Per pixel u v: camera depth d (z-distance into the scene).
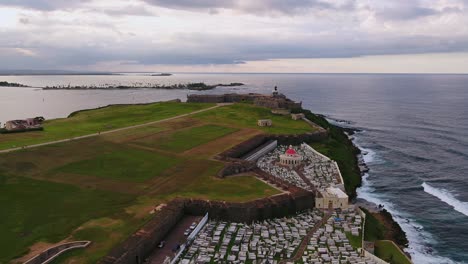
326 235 100.38
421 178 170.25
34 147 146.50
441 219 129.38
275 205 109.75
